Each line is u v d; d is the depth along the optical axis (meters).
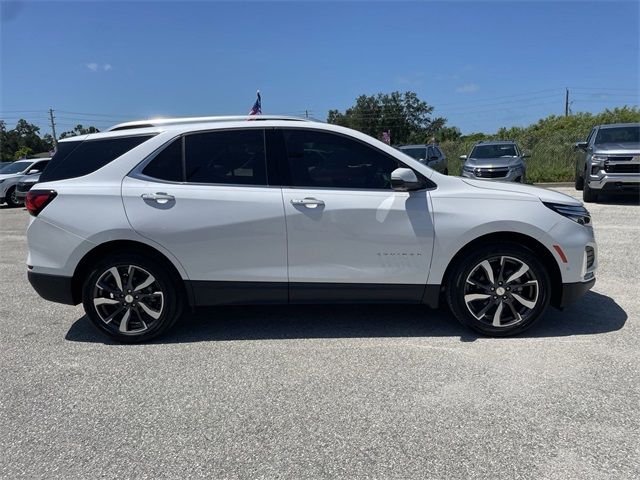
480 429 2.99
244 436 3.00
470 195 4.23
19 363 4.08
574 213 4.27
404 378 3.64
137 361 4.07
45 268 4.33
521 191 4.34
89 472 2.71
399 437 2.94
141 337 4.40
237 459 2.79
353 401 3.35
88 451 2.89
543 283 4.21
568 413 3.13
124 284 4.35
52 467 2.76
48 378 3.80
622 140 12.52
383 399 3.36
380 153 4.29
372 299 4.32
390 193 4.22
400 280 4.26
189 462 2.77
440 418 3.12
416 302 4.35
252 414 3.23
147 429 3.10
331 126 4.32
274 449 2.87
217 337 4.52
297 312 5.11
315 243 4.20
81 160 4.39
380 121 75.88
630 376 3.57
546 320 4.68
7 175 18.11
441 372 3.71
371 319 4.86
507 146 15.91
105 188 4.26
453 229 4.16
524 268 4.20
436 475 2.61
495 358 3.92
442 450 2.81
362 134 4.32
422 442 2.89
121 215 4.20
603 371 3.65
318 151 4.30
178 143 4.34
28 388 3.65
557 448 2.79
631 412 3.12
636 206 11.65
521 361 3.85
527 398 3.31
